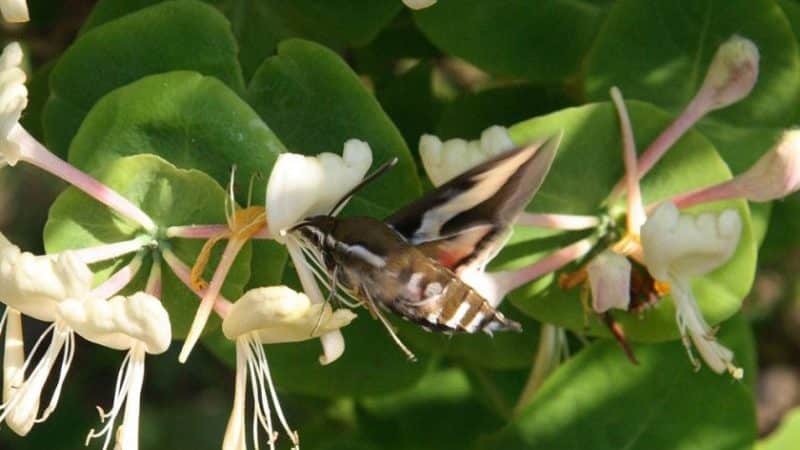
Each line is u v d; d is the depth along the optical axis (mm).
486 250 323
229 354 388
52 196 661
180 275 351
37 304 333
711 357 361
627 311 379
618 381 388
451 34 401
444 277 317
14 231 653
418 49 431
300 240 339
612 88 373
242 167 354
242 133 354
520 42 401
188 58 373
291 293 333
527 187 320
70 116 375
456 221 322
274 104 375
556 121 373
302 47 374
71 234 353
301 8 400
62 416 607
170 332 334
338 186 335
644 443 389
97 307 329
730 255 354
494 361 408
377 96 427
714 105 371
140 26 372
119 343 337
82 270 330
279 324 336
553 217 372
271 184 332
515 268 375
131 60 373
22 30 463
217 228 351
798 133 359
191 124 354
